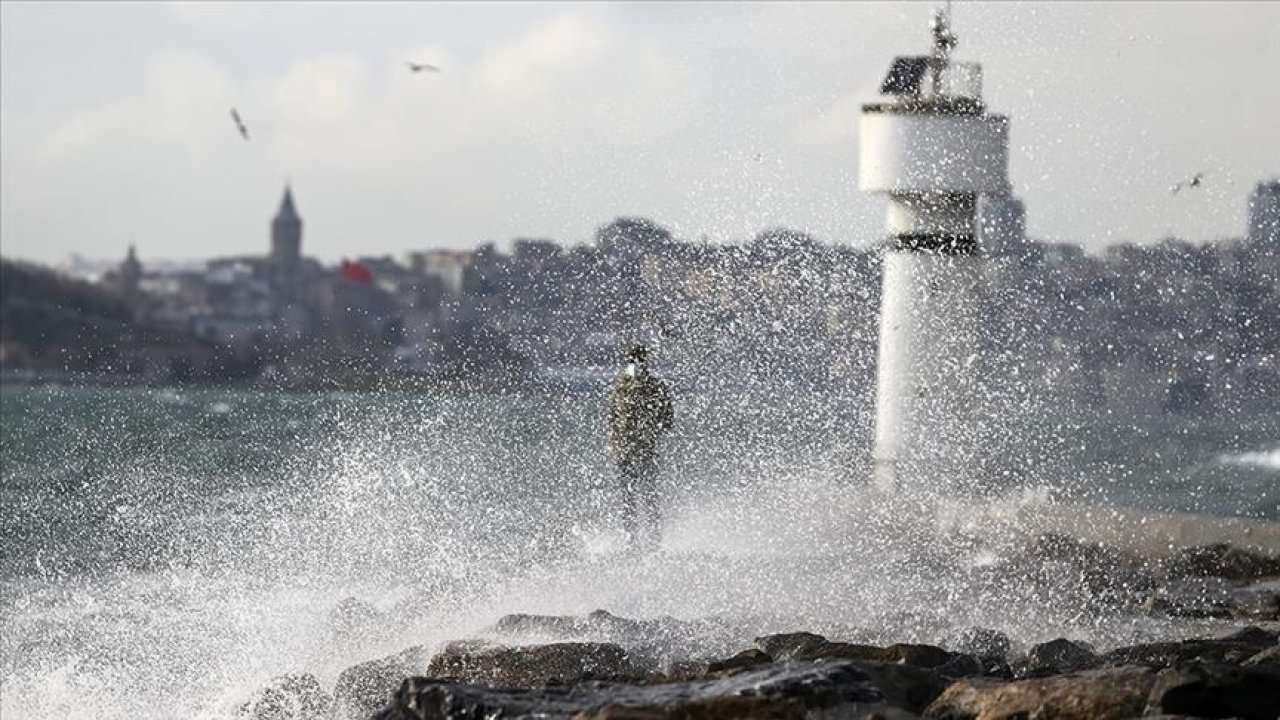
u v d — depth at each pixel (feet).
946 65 219.20
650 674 115.03
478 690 100.58
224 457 529.04
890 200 223.92
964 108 218.18
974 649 124.98
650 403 187.93
